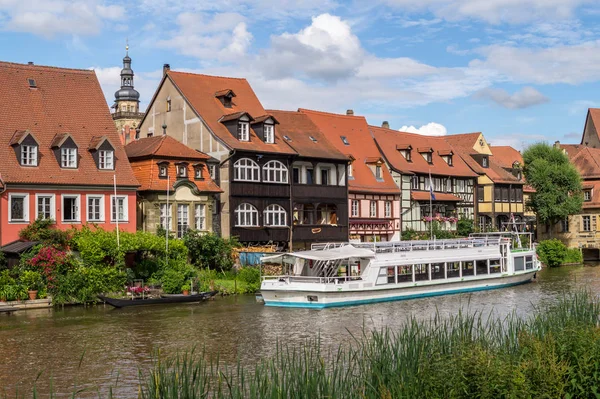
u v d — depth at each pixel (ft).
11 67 154.20
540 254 233.96
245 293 151.53
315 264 139.54
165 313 122.83
